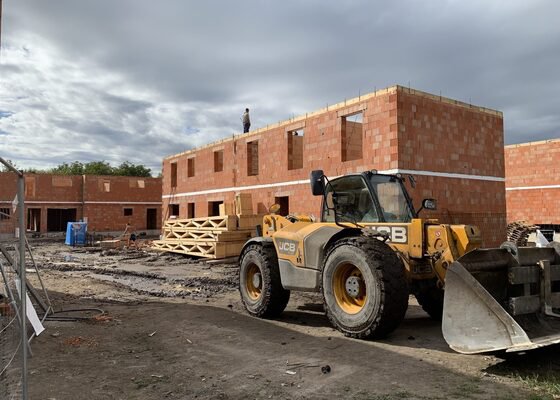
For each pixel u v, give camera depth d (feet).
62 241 108.27
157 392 15.76
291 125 64.34
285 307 28.17
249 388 16.06
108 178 130.21
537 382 15.89
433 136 50.31
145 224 134.92
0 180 78.84
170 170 103.35
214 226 62.34
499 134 57.72
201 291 38.68
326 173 57.52
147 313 28.89
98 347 21.15
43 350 20.40
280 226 29.71
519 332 16.47
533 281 19.01
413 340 21.74
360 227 23.56
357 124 63.10
